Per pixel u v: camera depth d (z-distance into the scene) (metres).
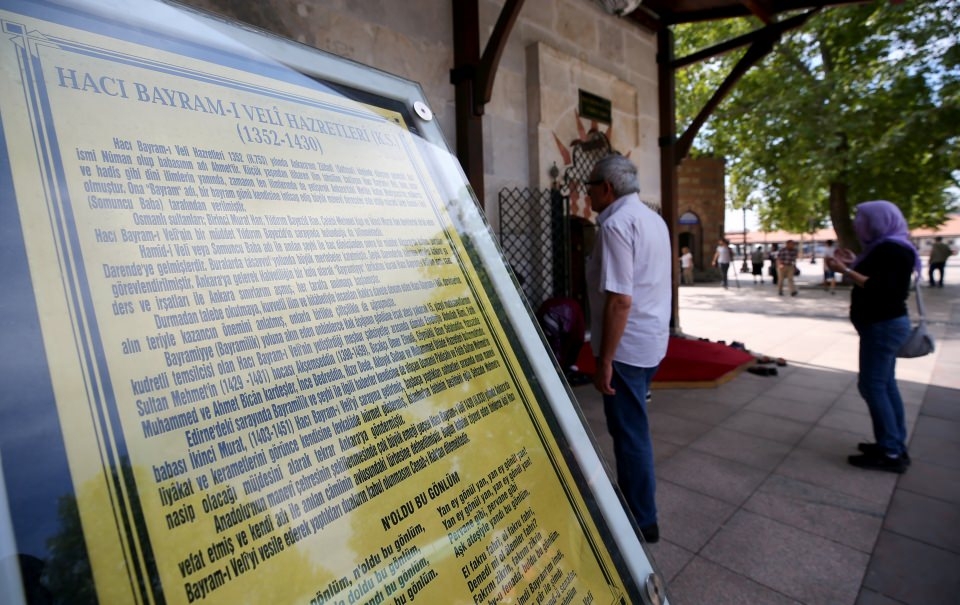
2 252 0.52
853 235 14.72
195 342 0.61
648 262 2.15
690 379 4.91
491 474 0.83
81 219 0.58
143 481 0.53
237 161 0.75
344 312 0.77
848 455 3.27
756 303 12.52
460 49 3.87
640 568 0.98
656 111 6.54
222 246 0.68
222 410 0.60
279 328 0.69
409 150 1.05
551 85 4.88
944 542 2.31
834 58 13.12
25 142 0.57
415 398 0.79
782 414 4.07
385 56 3.53
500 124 4.56
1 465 0.47
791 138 13.45
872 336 2.94
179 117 0.71
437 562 0.70
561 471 0.96
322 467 0.65
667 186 6.54
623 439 2.27
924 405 4.29
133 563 0.50
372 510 0.67
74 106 0.62
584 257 5.75
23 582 0.46
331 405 0.69
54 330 0.53
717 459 3.25
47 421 0.50
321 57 0.96
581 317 4.61
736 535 2.41
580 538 0.91
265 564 0.57
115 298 0.57
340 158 0.90
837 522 2.50
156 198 0.64
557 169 4.90
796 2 5.21
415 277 0.92
